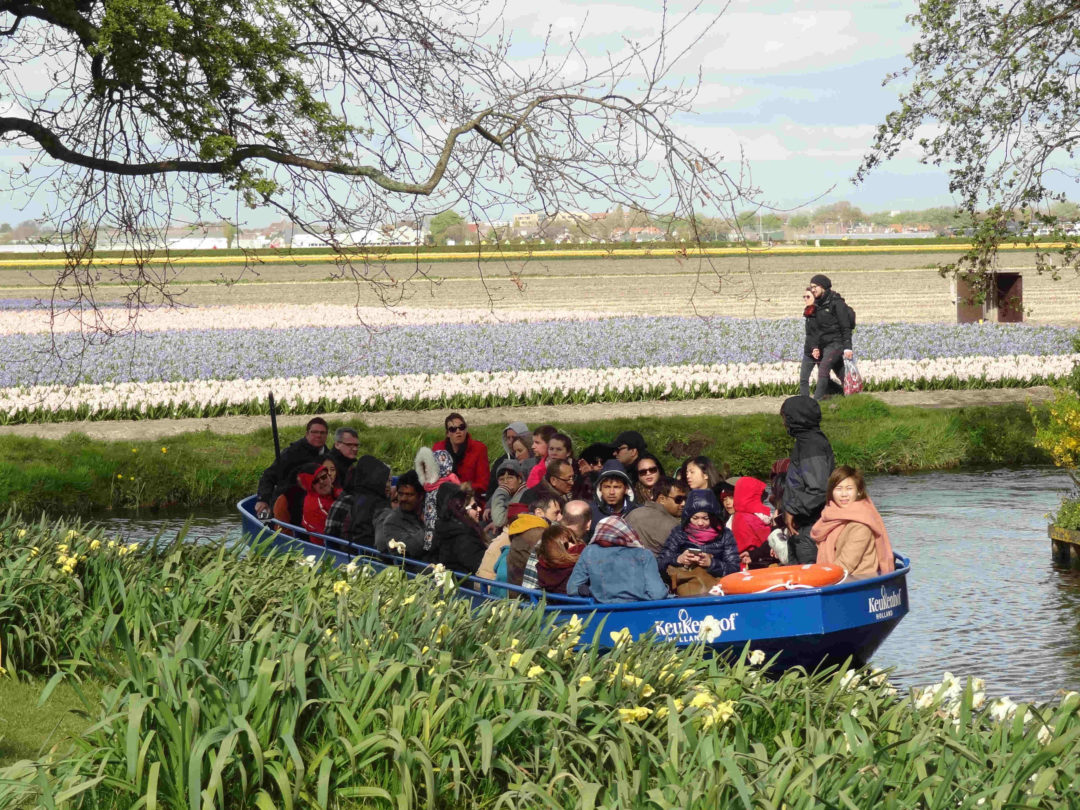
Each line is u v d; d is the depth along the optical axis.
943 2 14.51
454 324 41.00
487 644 5.94
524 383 24.48
